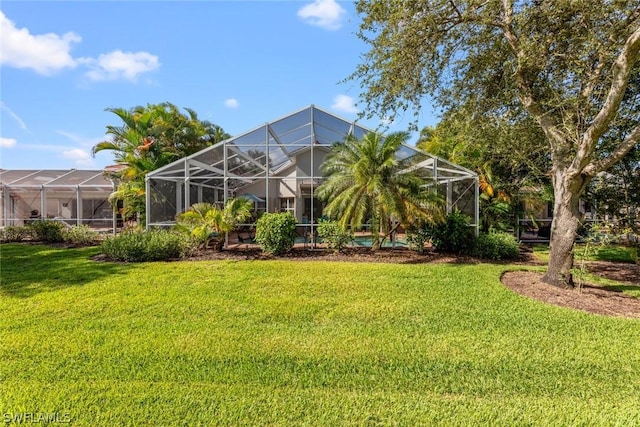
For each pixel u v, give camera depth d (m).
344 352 4.55
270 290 7.54
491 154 15.27
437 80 9.56
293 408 3.27
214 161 14.86
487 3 8.00
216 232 12.72
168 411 3.21
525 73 8.40
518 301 6.85
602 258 13.35
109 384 3.70
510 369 4.11
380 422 3.06
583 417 3.13
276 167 19.25
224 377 3.88
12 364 4.16
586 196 12.09
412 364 4.23
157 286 7.82
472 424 3.04
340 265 10.16
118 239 11.48
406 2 7.82
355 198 11.70
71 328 5.39
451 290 7.57
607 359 4.38
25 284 7.96
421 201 11.74
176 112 20.12
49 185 19.62
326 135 15.08
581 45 7.49
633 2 6.65
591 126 7.02
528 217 17.89
